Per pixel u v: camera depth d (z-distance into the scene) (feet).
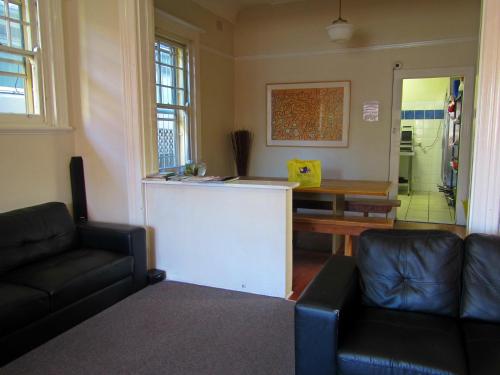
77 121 11.91
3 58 10.09
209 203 10.89
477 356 5.47
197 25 17.02
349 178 19.35
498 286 6.43
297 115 19.80
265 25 19.74
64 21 11.44
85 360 7.68
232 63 20.34
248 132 20.22
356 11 18.22
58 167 11.47
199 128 17.30
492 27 7.65
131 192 11.57
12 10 10.29
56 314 8.39
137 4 10.84
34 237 9.64
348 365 5.60
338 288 6.40
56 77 11.25
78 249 10.66
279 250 10.28
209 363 7.57
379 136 18.65
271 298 10.39
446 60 17.28
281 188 9.94
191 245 11.29
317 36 18.99
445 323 6.38
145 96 11.30
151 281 11.25
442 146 26.30
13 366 7.46
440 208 22.02
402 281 6.90
